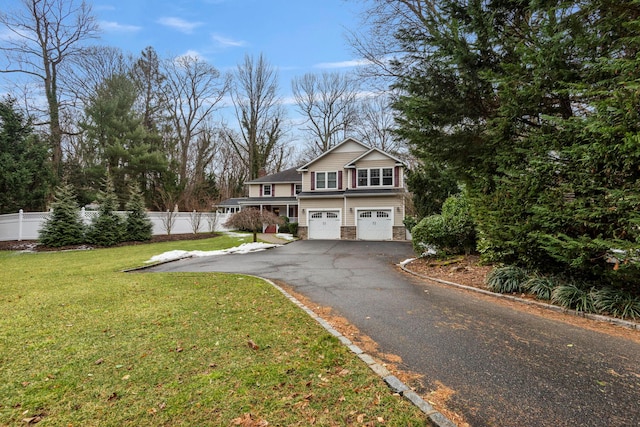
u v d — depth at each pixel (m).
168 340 3.70
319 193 21.48
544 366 3.11
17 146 16.02
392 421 2.26
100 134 24.06
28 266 9.80
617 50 4.58
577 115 5.21
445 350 3.49
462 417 2.33
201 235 20.66
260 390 2.63
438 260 9.25
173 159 28.94
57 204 15.20
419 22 10.88
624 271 4.37
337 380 2.80
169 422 2.25
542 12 5.26
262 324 4.25
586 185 4.66
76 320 4.45
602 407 2.44
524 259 6.00
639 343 3.65
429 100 6.50
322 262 10.55
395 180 20.31
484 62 6.02
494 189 6.54
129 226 17.36
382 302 5.48
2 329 4.10
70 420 2.28
